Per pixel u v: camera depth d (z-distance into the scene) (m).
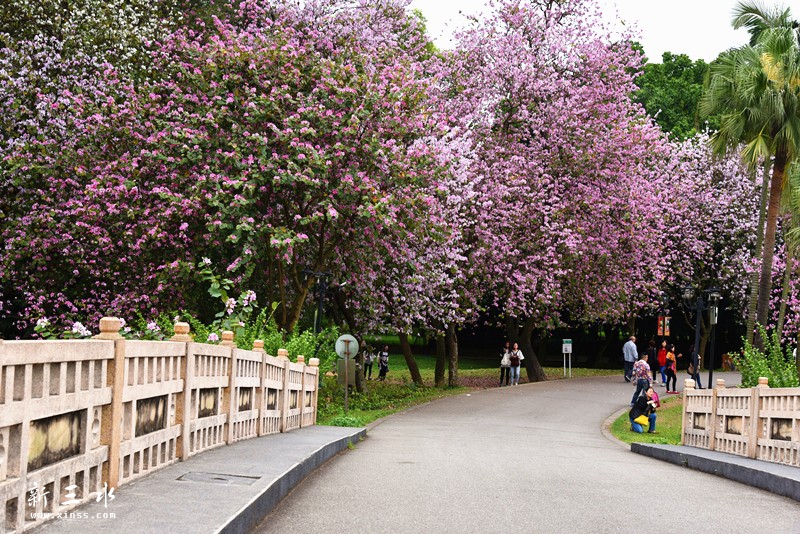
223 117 22.84
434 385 38.12
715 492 10.70
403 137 25.73
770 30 26.94
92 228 22.36
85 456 6.66
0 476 5.28
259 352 13.39
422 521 7.86
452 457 13.96
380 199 22.19
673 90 54.56
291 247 21.12
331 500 8.91
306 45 25.20
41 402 5.78
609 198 34.78
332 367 23.86
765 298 28.16
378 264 26.80
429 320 34.78
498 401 29.91
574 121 33.84
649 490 10.59
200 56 24.31
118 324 7.26
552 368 50.53
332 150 23.03
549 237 33.78
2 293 25.50
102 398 6.98
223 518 6.39
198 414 10.31
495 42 33.97
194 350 9.77
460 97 33.75
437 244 28.19
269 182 22.38
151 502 6.93
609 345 60.22
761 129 27.22
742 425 14.21
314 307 33.88
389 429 21.11
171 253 23.64
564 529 7.69
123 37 25.66
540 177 34.19
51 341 5.89
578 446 18.36
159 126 23.77
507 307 34.94
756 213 44.38
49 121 23.80
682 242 44.50
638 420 22.83
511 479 11.09
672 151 45.69
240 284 23.00
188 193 22.62
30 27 25.58
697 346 29.77
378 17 30.59
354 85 23.78
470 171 30.52
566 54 34.69
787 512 9.21
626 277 38.41
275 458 10.45
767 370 18.52
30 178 24.03
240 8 28.52
